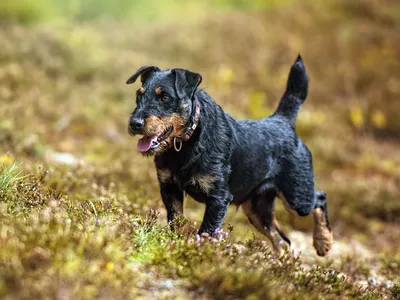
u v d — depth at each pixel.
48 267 4.55
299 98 8.13
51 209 5.68
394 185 14.69
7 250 4.64
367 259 9.80
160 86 6.28
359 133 18.59
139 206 7.83
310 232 11.23
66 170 9.28
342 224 12.10
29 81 15.57
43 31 19.03
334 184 13.79
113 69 18.14
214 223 6.51
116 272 4.72
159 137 6.22
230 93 18.52
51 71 17.27
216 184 6.51
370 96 20.17
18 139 11.30
